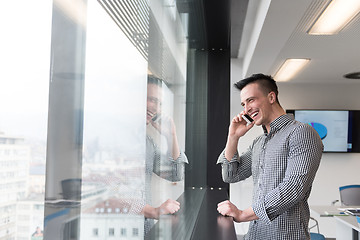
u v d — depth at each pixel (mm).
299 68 4762
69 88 369
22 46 287
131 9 627
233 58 5324
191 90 2203
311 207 4129
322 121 5680
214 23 2201
